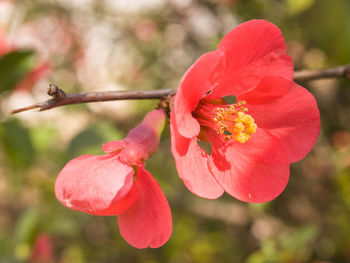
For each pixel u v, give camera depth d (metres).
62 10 0.53
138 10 0.58
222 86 0.26
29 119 0.42
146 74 0.57
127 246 0.54
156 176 0.48
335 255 0.44
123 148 0.26
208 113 0.27
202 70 0.25
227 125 0.27
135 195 0.26
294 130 0.26
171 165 0.50
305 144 0.26
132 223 0.26
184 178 0.25
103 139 0.33
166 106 0.27
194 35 0.55
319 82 0.45
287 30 0.42
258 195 0.26
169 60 0.57
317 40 0.38
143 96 0.26
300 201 0.47
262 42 0.26
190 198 0.49
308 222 0.45
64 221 0.39
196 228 0.52
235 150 0.27
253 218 0.47
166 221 0.25
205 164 0.26
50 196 0.41
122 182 0.25
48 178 0.43
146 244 0.26
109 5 0.56
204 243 0.50
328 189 0.46
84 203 0.25
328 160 0.46
